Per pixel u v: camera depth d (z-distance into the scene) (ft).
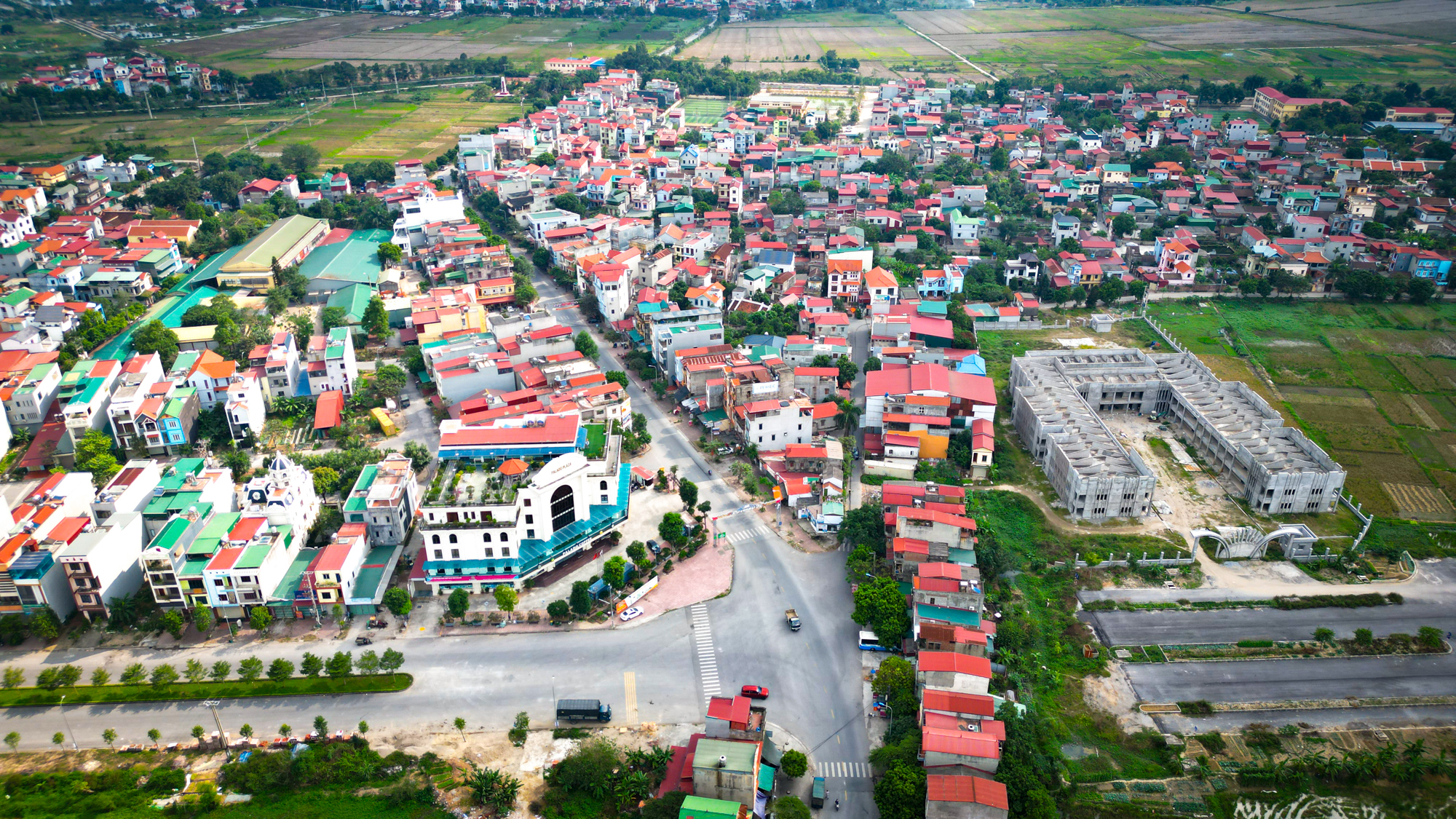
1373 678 555.28
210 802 474.08
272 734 520.42
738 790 452.35
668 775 483.10
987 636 552.00
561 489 655.76
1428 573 650.43
